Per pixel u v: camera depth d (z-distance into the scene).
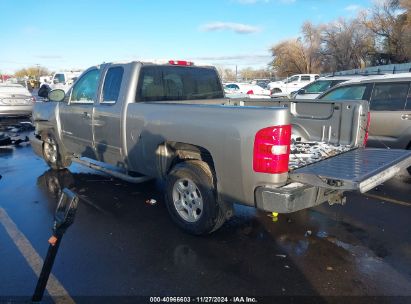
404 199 5.46
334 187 3.15
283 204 3.30
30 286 3.27
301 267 3.57
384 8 48.31
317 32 59.88
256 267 3.57
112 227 4.51
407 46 42.19
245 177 3.49
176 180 4.23
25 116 13.65
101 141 5.43
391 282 3.30
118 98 4.95
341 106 4.70
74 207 2.28
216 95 6.04
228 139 3.55
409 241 4.09
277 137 3.28
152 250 3.92
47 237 4.26
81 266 3.61
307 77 33.06
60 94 6.26
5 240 4.19
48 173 7.05
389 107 6.62
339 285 3.27
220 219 4.00
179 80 5.41
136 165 4.87
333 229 4.41
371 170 3.46
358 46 52.53
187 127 3.95
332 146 4.62
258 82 52.62
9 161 8.18
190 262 3.67
